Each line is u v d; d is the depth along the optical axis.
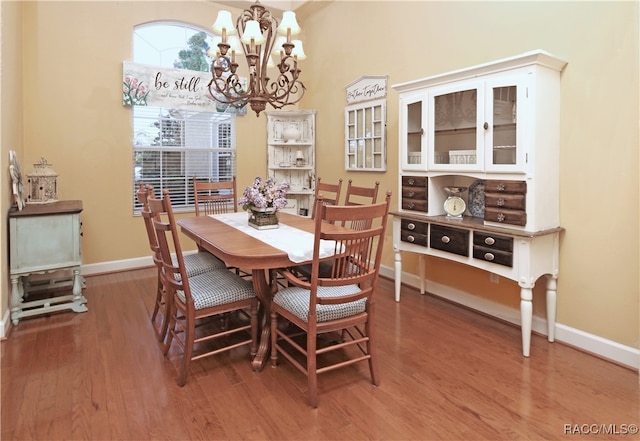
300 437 1.73
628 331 2.33
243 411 1.91
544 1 2.62
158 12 4.44
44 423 1.81
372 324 2.14
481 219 2.96
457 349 2.57
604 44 2.33
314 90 5.07
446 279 3.49
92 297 3.53
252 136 5.14
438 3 3.38
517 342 2.67
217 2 4.76
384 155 4.00
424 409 1.93
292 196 5.30
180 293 2.28
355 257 2.11
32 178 3.47
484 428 1.79
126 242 4.44
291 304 2.11
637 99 2.21
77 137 4.10
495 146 2.62
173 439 1.71
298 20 5.23
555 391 2.08
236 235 2.62
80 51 4.06
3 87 2.79
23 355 2.45
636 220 2.26
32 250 2.97
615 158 2.33
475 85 2.69
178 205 4.77
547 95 2.47
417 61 3.61
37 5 3.84
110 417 1.86
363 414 1.89
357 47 4.32
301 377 2.23
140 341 2.66
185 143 4.73
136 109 4.42
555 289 2.62
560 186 2.59
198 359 2.34
